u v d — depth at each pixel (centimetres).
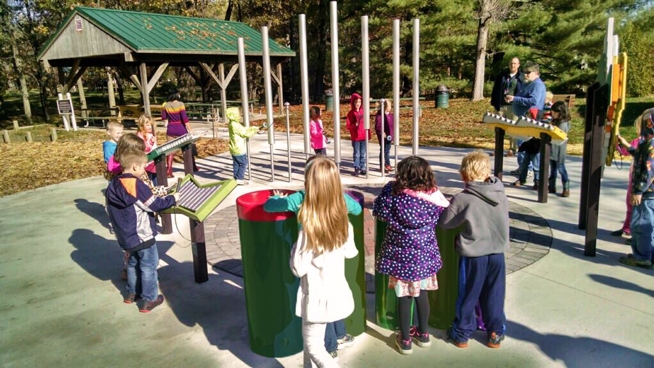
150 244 388
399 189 295
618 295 387
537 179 709
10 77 2592
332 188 265
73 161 1135
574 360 306
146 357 330
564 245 494
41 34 2522
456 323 323
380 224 333
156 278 398
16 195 836
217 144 1279
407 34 2206
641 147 412
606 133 454
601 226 545
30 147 1384
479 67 2053
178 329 365
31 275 484
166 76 4428
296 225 302
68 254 540
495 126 696
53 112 3094
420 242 294
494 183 305
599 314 359
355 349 327
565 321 351
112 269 494
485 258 306
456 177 800
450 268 333
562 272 431
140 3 2636
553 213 598
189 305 402
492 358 312
